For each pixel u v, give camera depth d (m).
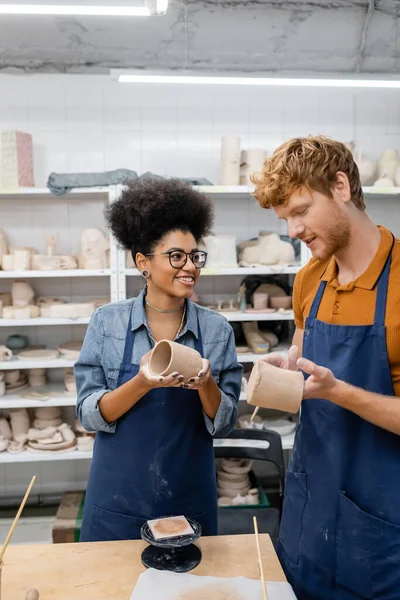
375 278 1.11
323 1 2.61
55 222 2.99
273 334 2.92
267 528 2.05
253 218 3.09
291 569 1.22
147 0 1.74
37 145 2.95
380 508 1.09
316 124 3.07
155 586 0.96
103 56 2.88
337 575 1.14
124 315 1.41
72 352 2.73
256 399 1.01
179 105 3.00
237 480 2.74
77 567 1.05
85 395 1.37
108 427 1.31
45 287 3.02
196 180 2.74
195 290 3.11
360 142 3.10
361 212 1.12
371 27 2.79
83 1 1.65
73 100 2.95
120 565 1.06
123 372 1.36
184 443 1.34
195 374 1.11
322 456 1.16
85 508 1.39
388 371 1.09
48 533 2.74
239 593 0.94
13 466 3.06
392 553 1.06
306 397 1.03
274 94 3.03
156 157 3.01
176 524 1.11
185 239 1.27
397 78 2.32
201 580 0.98
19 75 2.91
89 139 2.97
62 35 2.73
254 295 2.85
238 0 2.57
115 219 1.38
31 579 1.01
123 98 2.97
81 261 2.76
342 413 1.13
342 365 1.12
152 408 1.33
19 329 3.03
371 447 1.10
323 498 1.16
